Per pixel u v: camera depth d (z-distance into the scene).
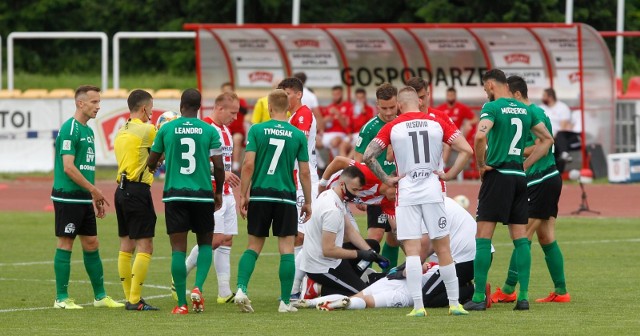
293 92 40.50
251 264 33.75
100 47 145.25
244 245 54.53
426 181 31.77
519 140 33.06
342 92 84.00
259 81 84.94
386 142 32.00
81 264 48.19
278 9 136.50
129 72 141.62
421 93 36.03
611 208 68.12
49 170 90.69
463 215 35.31
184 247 33.47
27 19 142.88
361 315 32.50
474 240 34.97
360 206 39.78
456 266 34.84
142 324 30.84
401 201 31.92
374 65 85.88
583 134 80.62
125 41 142.38
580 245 52.25
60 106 90.75
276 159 33.53
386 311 33.50
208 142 33.34
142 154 34.53
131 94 35.34
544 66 84.44
